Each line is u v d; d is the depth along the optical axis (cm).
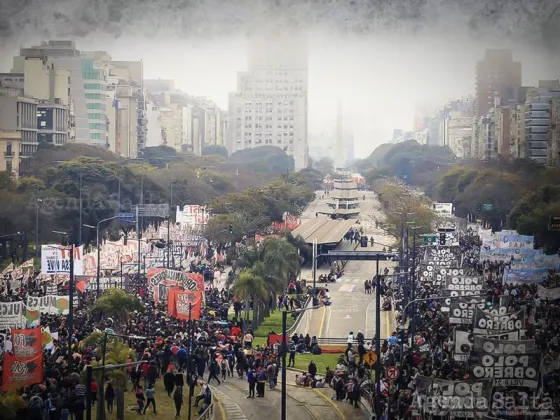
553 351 9731
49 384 8931
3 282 14625
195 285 13700
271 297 16588
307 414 9944
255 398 10712
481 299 11081
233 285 16088
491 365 7838
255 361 11644
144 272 16850
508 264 15400
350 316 16912
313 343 13975
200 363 11356
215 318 13925
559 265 15350
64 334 11269
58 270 13962
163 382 10938
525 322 10106
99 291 14388
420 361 10194
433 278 15675
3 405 8106
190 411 9469
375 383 9681
